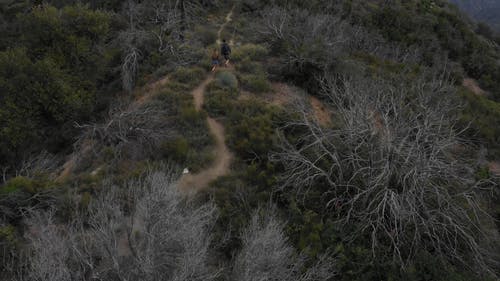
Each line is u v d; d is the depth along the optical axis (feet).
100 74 64.64
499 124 70.33
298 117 51.01
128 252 31.22
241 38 75.56
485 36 144.77
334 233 36.50
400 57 88.74
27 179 40.83
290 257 33.24
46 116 57.00
